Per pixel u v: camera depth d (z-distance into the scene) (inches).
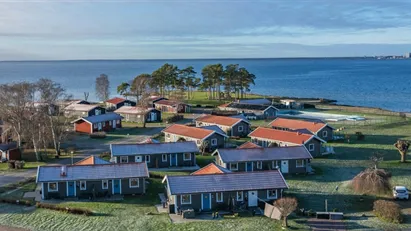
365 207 1926.7
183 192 1860.2
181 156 2709.2
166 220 1777.8
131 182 2134.6
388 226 1695.4
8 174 2522.1
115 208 1925.4
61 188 2075.5
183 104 5078.7
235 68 6309.1
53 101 3149.6
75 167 2140.7
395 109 5920.3
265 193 1958.7
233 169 2459.4
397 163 2684.5
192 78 6387.8
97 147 3275.1
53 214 1845.5
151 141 2970.0
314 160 2827.3
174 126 3410.4
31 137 2947.8
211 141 3080.7
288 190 2187.5
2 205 1969.7
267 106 4729.3
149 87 6072.8
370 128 3897.6
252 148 2559.1
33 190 2207.2
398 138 3454.7
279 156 2502.5
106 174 2114.9
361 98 7298.2
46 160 2869.1
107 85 7150.6
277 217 1775.3
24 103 2930.6
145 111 4279.0
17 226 1720.0
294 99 6569.9
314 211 1856.5
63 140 3351.4
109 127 4001.0
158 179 2402.8
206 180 1941.4
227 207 1918.1
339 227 1690.5
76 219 1786.4
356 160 2805.1
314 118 4485.7
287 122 3585.1
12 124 2923.2
